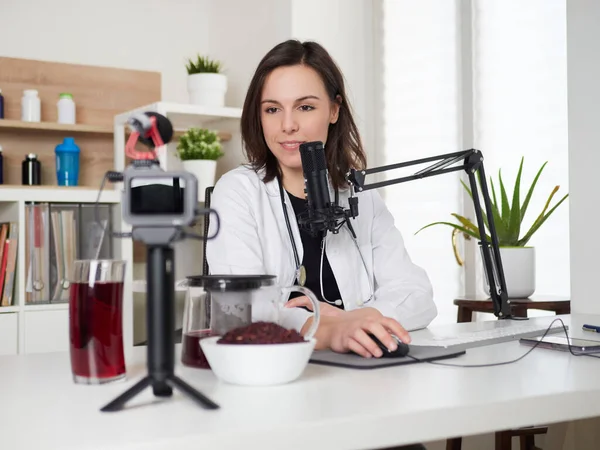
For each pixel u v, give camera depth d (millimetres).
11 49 3531
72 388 925
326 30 3479
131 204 806
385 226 1848
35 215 2844
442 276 3230
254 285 1006
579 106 2127
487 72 3041
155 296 814
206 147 3244
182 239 814
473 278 3090
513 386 916
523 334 1396
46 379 991
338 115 1803
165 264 815
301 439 729
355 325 1153
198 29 3941
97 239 2955
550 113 2746
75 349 950
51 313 2816
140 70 3797
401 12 3469
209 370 1044
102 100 3699
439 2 3268
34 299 2826
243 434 704
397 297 1603
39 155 3559
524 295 2439
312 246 1723
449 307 3193
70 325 958
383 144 3574
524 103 2863
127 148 852
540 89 2791
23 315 2762
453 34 3199
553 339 1282
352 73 3568
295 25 3383
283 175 1754
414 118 3393
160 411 787
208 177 3230
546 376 986
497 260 1744
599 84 2064
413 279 1719
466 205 3127
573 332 1468
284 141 1634
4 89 3494
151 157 852
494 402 832
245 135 1748
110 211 2996
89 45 3701
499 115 2982
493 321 1714
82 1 3688
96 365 946
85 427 723
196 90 3316
